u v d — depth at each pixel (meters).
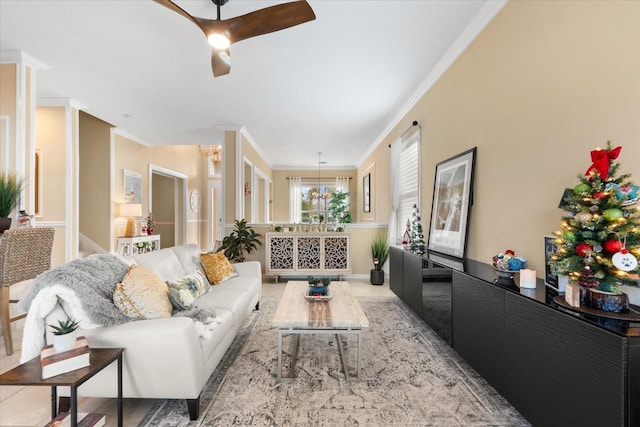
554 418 1.28
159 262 2.53
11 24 2.56
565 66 1.71
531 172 1.97
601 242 1.26
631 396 0.97
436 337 2.76
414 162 4.23
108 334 1.53
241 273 3.54
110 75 3.49
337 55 3.02
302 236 5.08
